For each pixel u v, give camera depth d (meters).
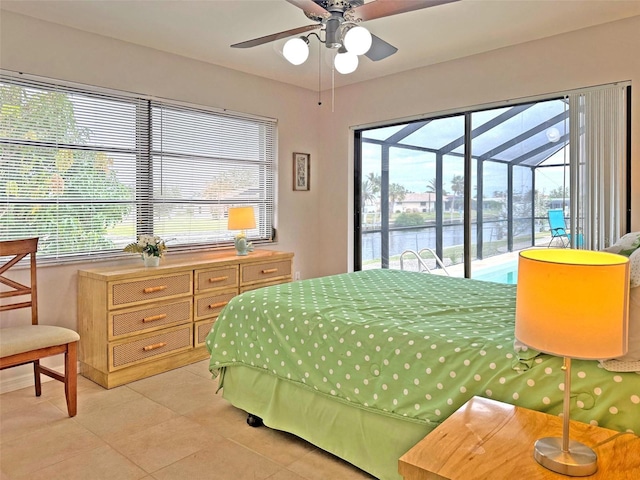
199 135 4.07
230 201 4.34
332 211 5.05
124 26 3.22
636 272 1.47
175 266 3.39
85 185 3.36
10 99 2.98
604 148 3.25
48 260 3.17
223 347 2.59
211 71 4.10
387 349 1.94
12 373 2.99
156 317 3.24
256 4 2.87
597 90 3.26
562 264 1.14
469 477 1.19
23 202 3.06
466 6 2.92
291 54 2.42
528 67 3.58
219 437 2.35
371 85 4.62
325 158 5.08
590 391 1.49
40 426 2.46
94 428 2.44
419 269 4.47
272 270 4.10
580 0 2.86
